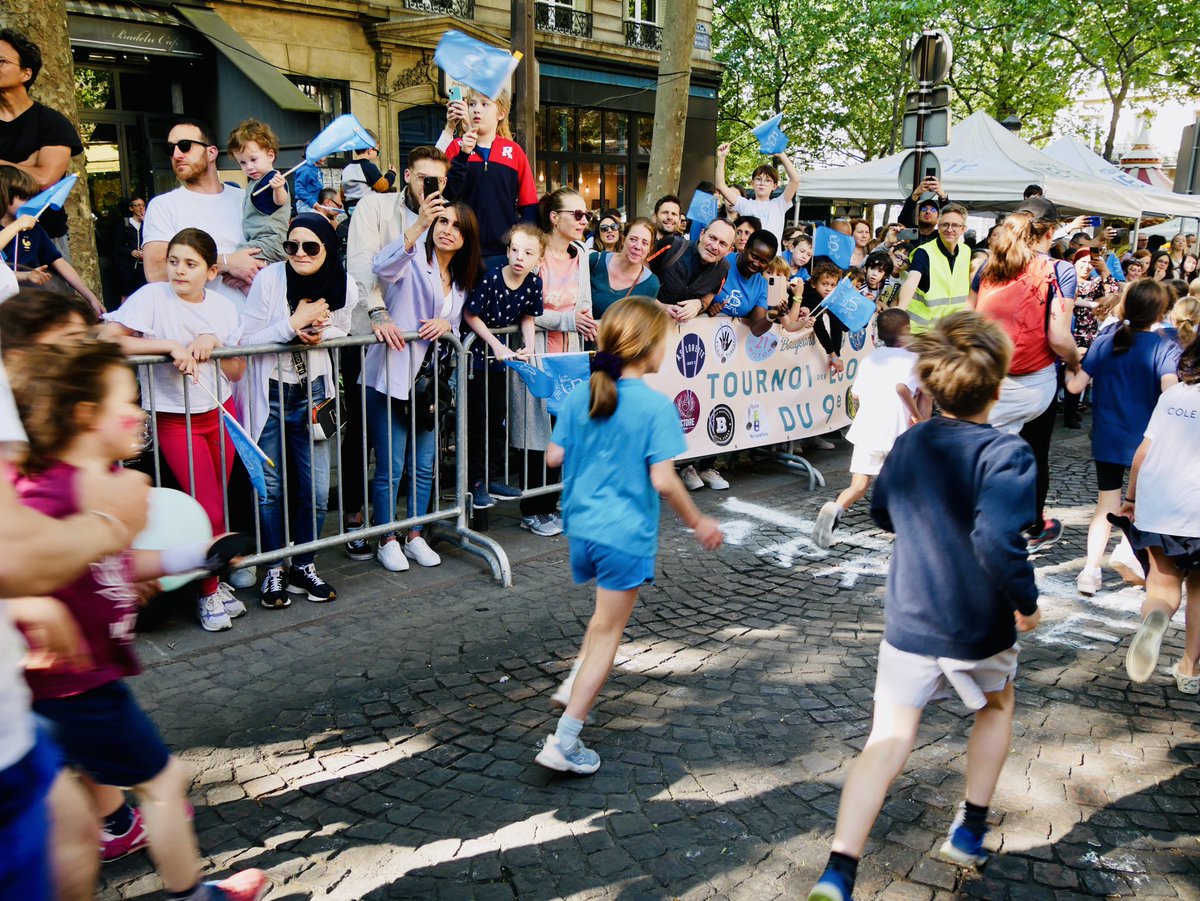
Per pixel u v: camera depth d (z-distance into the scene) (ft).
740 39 87.86
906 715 8.15
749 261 20.79
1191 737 11.41
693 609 15.11
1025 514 7.57
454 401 17.28
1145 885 8.68
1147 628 11.61
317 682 12.44
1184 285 20.30
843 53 85.71
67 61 18.81
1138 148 96.68
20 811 4.63
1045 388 17.07
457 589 15.76
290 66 47.34
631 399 10.00
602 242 25.04
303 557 15.19
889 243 40.37
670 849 9.07
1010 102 86.33
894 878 8.71
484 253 19.33
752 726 11.43
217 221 15.88
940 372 8.20
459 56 17.03
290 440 14.89
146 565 7.04
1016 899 8.48
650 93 66.23
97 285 19.45
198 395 13.52
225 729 11.23
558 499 18.90
